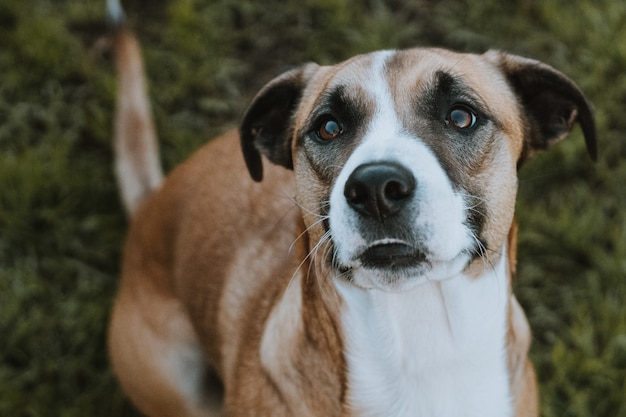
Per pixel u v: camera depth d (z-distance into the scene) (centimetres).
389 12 145
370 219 74
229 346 97
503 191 81
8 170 126
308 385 86
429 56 80
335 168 79
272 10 146
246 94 139
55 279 123
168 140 133
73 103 137
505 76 86
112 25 116
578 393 109
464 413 86
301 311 86
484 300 82
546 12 142
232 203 100
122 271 112
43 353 117
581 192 125
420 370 84
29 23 141
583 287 118
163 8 149
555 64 137
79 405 114
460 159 78
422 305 82
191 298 102
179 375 106
